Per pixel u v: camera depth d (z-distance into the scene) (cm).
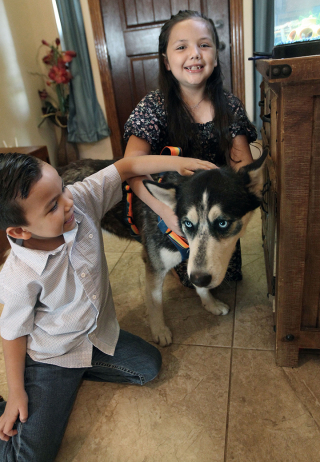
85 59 372
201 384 134
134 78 390
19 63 356
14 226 99
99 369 136
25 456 104
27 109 371
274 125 131
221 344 153
